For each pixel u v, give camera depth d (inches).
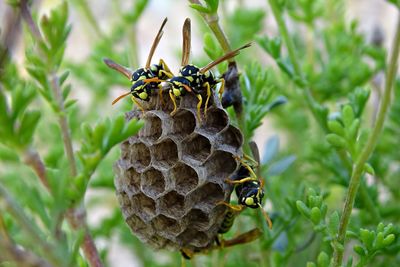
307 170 14.1
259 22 14.8
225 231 11.0
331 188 14.5
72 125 13.6
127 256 17.4
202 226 10.8
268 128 19.2
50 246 9.5
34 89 9.7
